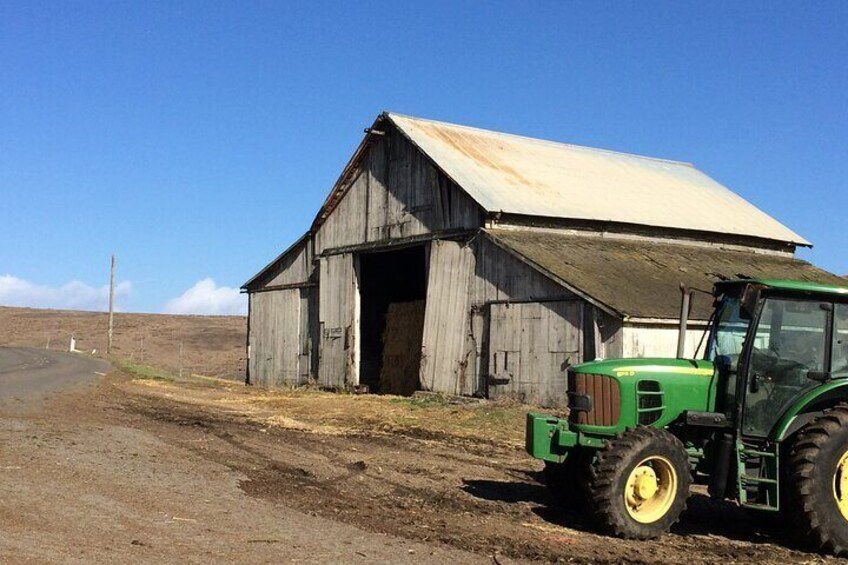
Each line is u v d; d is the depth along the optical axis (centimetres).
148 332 8881
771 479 1009
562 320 2506
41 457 1288
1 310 10981
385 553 871
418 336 3219
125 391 2800
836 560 964
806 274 3409
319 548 874
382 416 2275
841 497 986
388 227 3142
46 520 912
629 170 3797
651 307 2423
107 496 1055
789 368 1043
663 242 3262
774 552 986
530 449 1088
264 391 3253
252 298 3819
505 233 2814
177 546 845
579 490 1156
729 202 3812
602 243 3028
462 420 2214
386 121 3178
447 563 851
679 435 1075
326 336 3362
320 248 3459
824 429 987
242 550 847
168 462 1348
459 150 3172
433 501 1177
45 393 2403
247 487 1184
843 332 1058
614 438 1029
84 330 9025
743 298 1043
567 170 3456
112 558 785
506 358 2659
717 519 1162
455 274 2855
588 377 1080
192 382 3631
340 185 3338
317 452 1583
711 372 1076
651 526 1007
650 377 1066
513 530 1023
